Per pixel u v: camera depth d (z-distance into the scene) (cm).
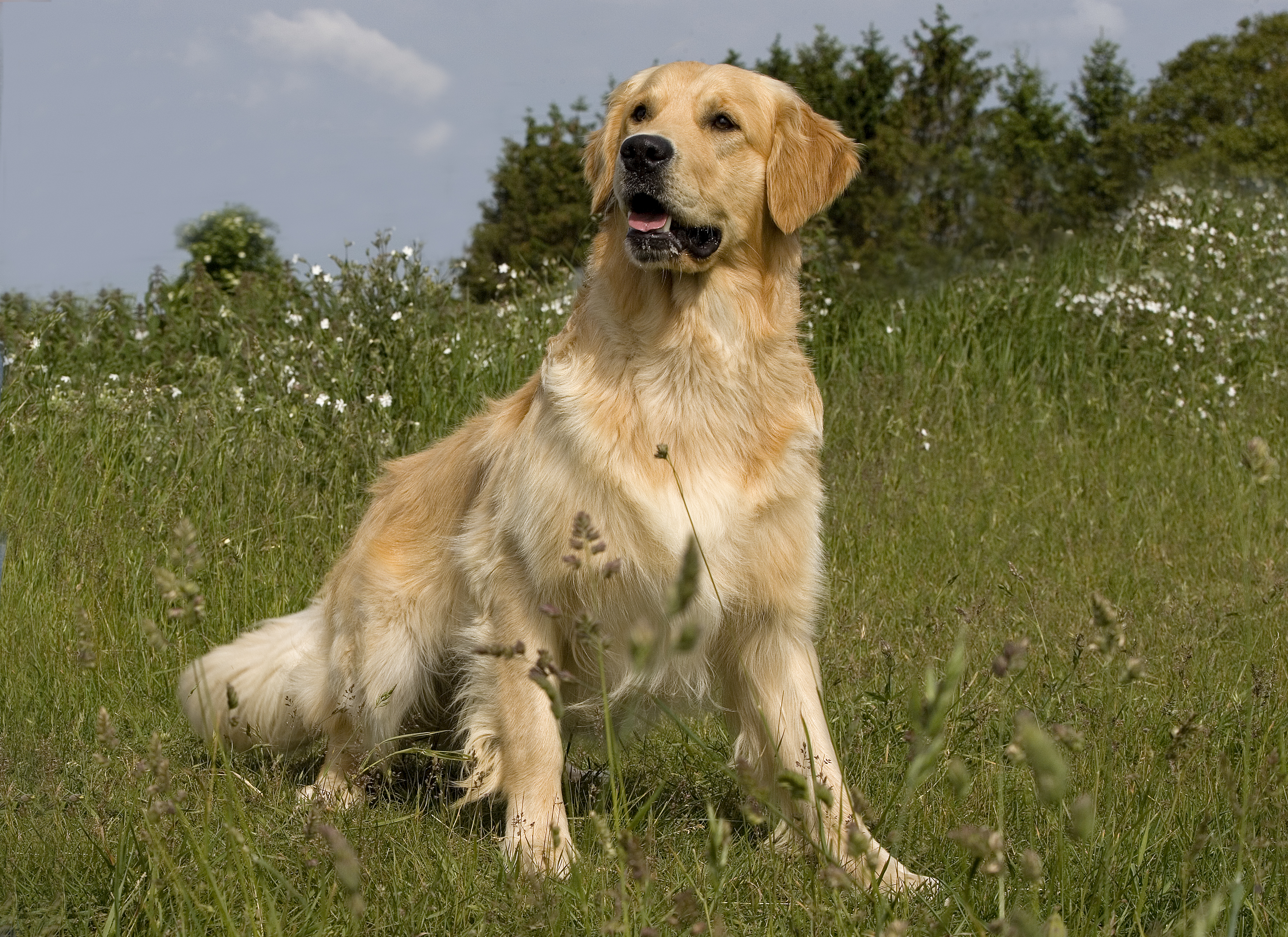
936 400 903
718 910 228
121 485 630
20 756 355
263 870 264
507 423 394
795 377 376
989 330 1022
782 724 367
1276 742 353
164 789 230
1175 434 865
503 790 358
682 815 361
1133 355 973
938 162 2223
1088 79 2484
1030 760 190
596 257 380
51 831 301
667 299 359
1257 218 1370
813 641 410
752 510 355
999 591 547
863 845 207
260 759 426
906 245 2014
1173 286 1093
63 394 735
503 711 358
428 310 805
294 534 595
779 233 393
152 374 775
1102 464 803
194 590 208
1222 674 439
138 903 261
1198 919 188
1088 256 1217
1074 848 289
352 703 417
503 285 973
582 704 365
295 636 441
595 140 438
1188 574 597
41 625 491
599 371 359
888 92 2416
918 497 708
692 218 359
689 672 372
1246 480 716
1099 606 207
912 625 507
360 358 755
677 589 170
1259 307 1101
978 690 407
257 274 1064
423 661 421
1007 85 2434
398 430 714
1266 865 279
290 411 707
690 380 355
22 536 554
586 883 260
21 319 841
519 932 252
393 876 287
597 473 347
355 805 338
